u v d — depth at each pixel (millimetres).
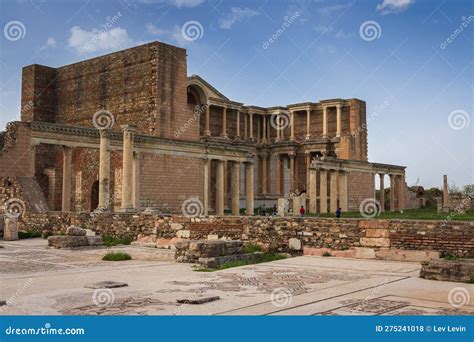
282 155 93062
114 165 51594
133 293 13117
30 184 38781
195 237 26156
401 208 85438
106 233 30641
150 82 57469
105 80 62500
